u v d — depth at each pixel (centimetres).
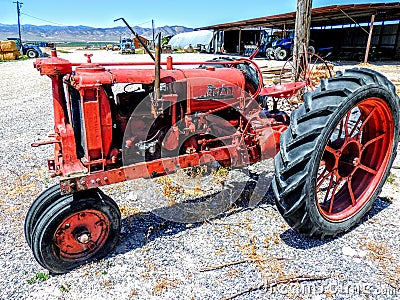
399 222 285
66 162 238
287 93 327
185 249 253
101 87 226
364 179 290
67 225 224
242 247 254
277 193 240
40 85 1193
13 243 268
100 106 228
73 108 245
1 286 220
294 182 227
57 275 229
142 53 3056
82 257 235
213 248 254
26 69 1727
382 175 285
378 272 227
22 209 320
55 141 250
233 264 236
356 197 282
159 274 228
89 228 231
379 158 286
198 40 3475
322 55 2078
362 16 1822
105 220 236
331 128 229
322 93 241
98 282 222
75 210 221
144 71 253
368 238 264
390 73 1193
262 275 225
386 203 316
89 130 226
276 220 289
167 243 260
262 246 255
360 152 269
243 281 220
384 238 263
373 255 243
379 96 250
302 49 633
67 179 222
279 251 249
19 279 227
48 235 216
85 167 235
